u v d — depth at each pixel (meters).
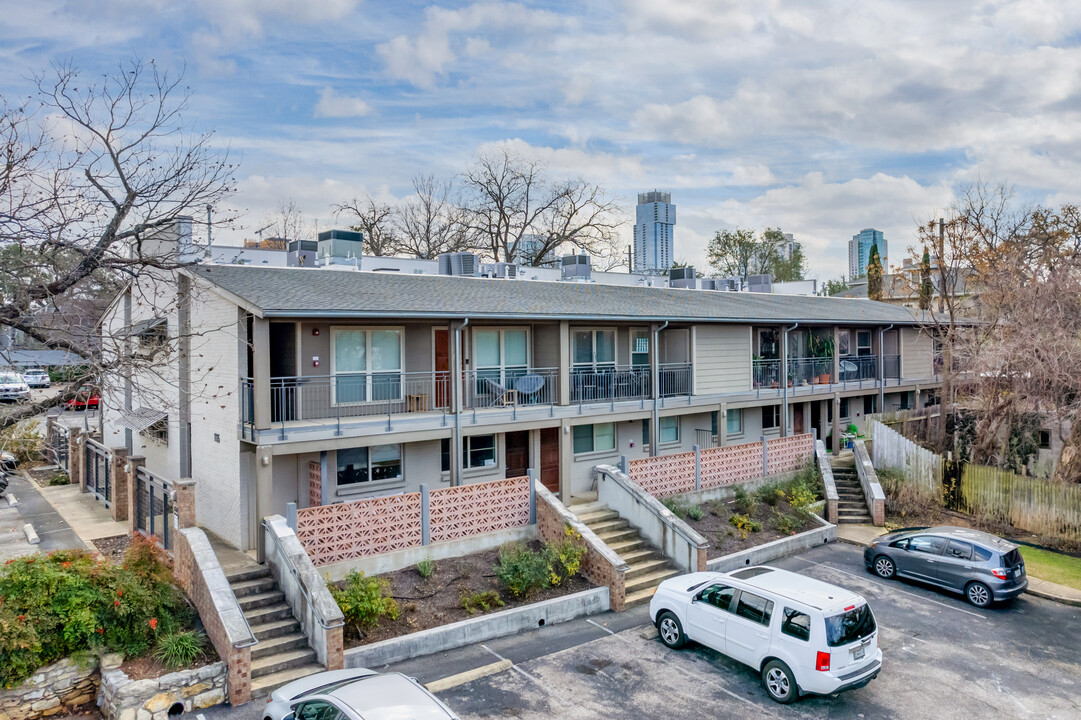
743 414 25.94
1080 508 19.33
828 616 10.49
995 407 23.02
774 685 10.98
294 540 12.90
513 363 19.95
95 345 13.23
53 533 16.84
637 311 20.59
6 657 9.85
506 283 22.34
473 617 13.12
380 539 14.28
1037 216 28.17
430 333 17.97
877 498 21.25
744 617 11.54
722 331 23.61
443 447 18.25
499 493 16.03
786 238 59.66
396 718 7.62
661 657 12.45
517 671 11.83
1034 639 13.45
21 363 17.23
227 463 15.49
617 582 14.57
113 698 9.91
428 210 51.19
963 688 11.45
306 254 21.36
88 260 12.90
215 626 11.03
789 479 22.70
